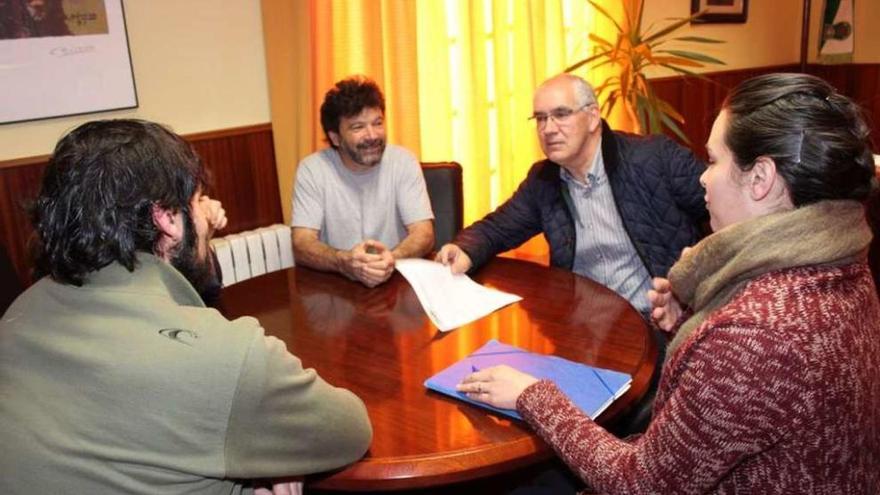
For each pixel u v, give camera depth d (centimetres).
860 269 85
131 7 237
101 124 86
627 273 202
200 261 94
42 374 79
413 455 99
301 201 220
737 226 88
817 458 78
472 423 107
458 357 132
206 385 76
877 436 84
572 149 191
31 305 84
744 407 77
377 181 222
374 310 159
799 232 82
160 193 83
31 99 221
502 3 332
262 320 156
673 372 87
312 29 272
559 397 103
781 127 81
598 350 132
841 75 482
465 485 132
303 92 268
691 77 431
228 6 259
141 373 75
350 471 97
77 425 75
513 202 210
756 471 81
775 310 79
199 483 78
